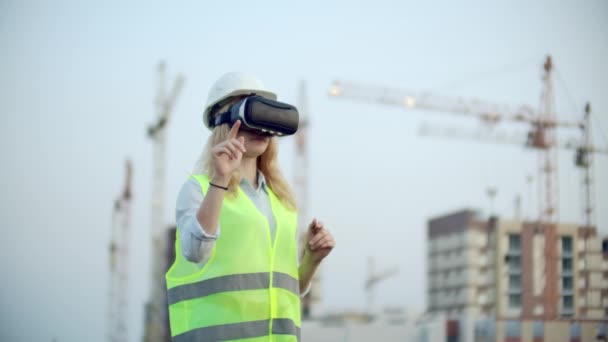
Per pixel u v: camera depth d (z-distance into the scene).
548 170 33.19
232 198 2.08
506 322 25.31
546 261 26.66
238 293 2.00
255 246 2.06
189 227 1.90
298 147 32.66
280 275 2.11
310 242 2.25
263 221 2.09
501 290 29.84
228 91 2.18
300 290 2.32
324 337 25.64
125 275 25.77
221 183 1.89
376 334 25.55
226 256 2.02
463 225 39.31
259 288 2.04
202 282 2.02
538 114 33.16
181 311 2.04
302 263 2.30
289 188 2.30
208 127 2.28
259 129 2.04
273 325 2.06
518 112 36.81
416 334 25.92
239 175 2.15
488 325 25.33
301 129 32.75
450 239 40.09
